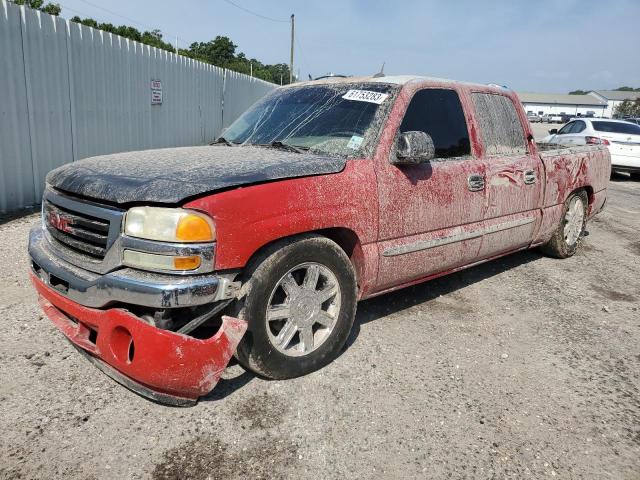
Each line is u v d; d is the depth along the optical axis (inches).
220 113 602.9
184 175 101.1
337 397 113.5
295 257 111.2
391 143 134.0
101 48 339.9
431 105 149.9
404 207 135.3
